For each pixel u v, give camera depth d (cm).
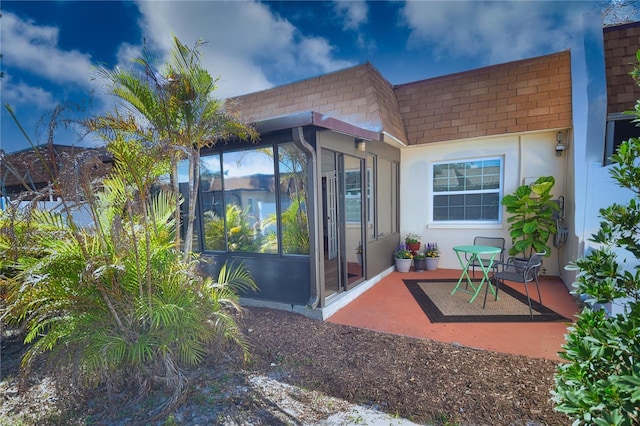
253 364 318
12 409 266
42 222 260
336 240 557
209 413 246
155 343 270
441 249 723
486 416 227
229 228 517
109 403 262
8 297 272
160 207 339
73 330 260
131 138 325
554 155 606
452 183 712
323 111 659
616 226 191
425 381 276
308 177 423
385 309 471
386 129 579
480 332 381
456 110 668
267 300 487
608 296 180
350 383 279
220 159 507
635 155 181
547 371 285
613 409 147
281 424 231
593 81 461
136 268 271
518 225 619
